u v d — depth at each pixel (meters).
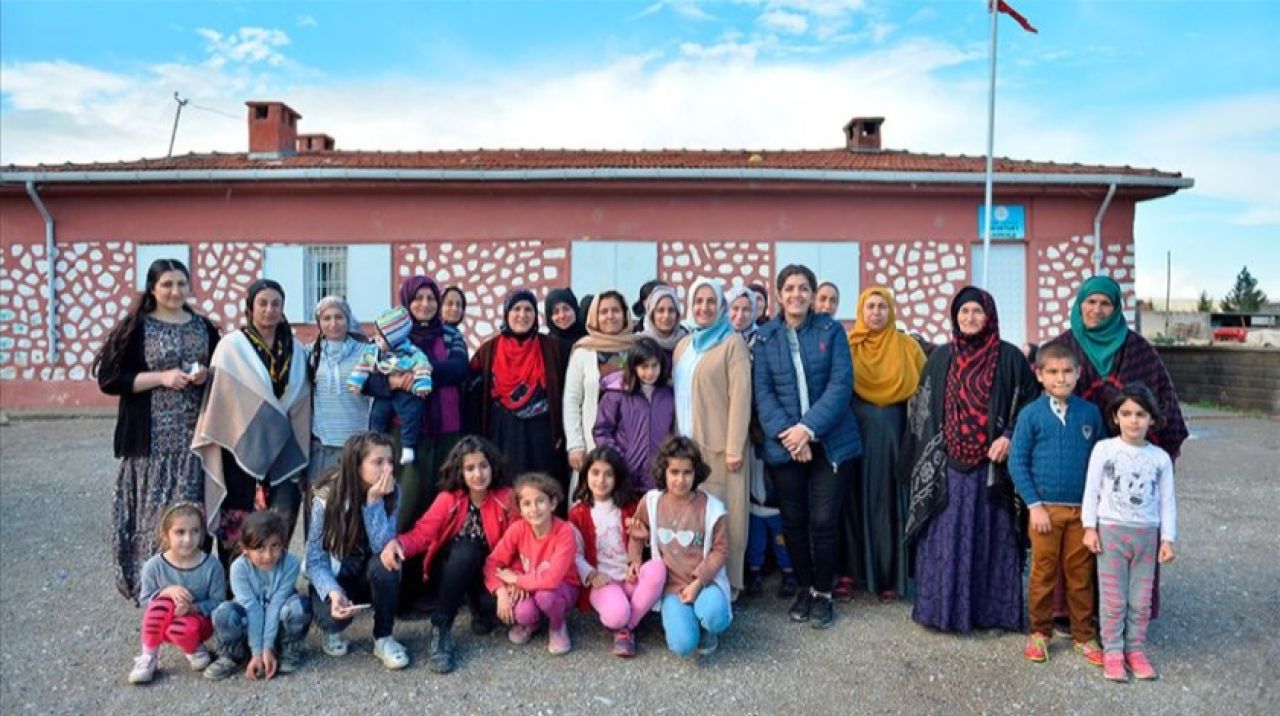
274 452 3.54
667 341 4.11
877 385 3.96
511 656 3.36
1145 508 3.12
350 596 3.42
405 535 3.42
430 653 3.34
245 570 3.21
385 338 3.74
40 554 4.74
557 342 4.17
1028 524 3.58
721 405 3.74
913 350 4.08
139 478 3.51
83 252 11.20
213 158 12.71
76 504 5.92
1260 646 3.40
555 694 3.02
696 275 11.09
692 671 3.21
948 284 11.13
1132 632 3.14
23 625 3.69
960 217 11.13
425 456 3.91
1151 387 3.41
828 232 11.11
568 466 4.17
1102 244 11.15
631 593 3.43
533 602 3.37
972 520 3.50
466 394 4.12
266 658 3.15
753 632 3.61
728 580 3.66
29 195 11.09
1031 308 11.12
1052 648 3.38
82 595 4.07
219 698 3.00
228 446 3.46
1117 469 3.16
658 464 3.48
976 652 3.36
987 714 2.86
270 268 11.13
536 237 11.08
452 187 10.93
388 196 11.10
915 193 11.04
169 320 3.60
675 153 13.26
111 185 10.84
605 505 3.62
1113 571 3.13
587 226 11.08
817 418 3.58
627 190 11.00
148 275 3.53
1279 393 10.95
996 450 3.44
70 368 11.27
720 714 2.88
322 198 11.12
